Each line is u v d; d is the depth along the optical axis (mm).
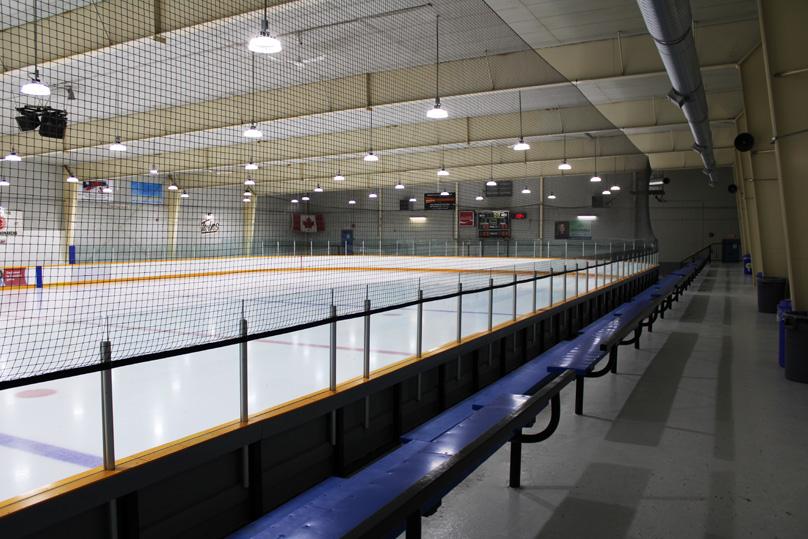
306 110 11930
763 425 5113
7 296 14836
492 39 10305
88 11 7988
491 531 3260
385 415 5086
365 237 30875
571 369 4785
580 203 27562
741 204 25906
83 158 17656
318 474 4297
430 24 9586
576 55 10867
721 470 4105
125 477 2840
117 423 4738
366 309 4789
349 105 11766
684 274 16078
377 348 7879
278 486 3902
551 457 4398
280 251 27562
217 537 3441
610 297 13250
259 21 8523
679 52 6496
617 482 3916
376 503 2715
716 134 19641
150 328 9688
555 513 3469
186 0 7648
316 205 31219
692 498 3652
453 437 3584
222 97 11680
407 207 29781
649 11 5301
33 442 4320
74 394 5609
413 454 3309
